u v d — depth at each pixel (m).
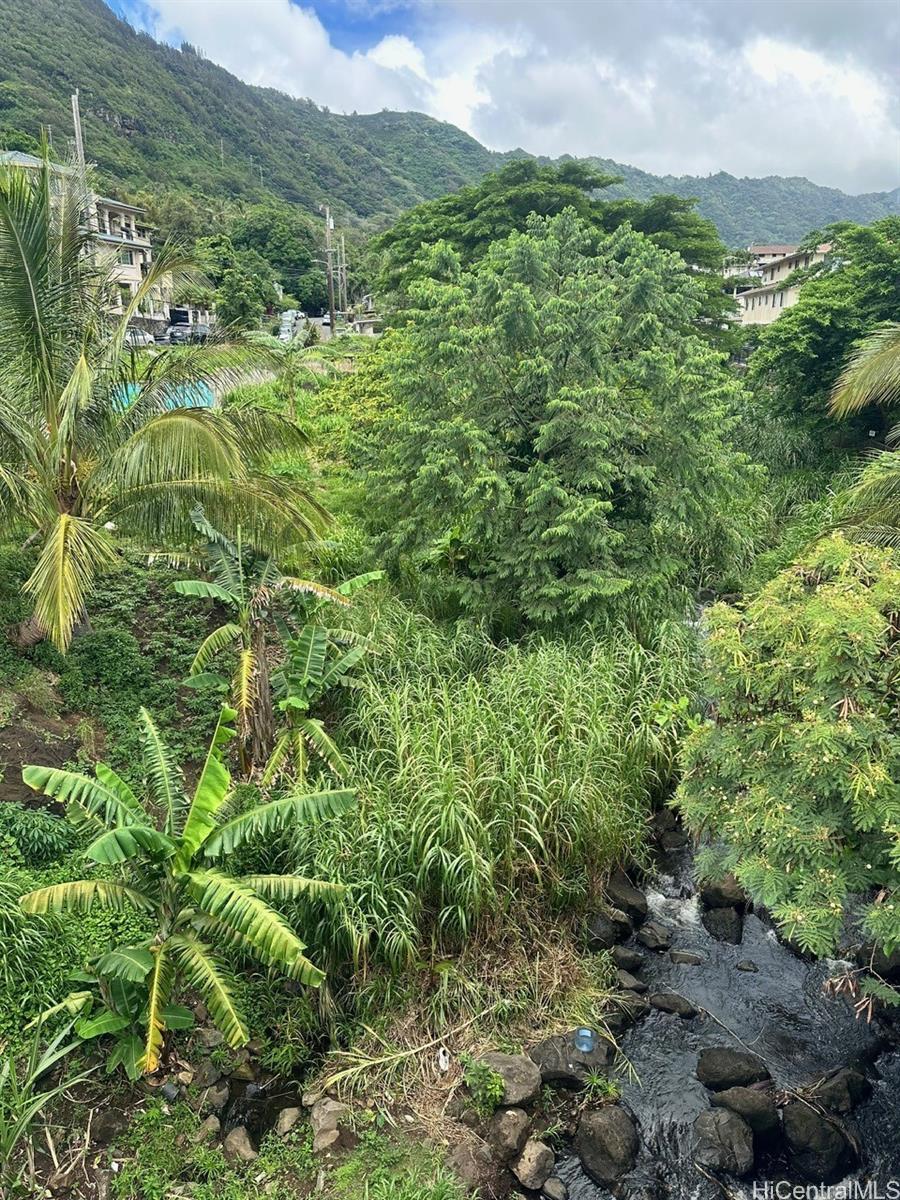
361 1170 5.48
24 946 5.95
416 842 7.00
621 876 8.44
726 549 14.43
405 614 11.59
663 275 12.11
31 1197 5.05
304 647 9.07
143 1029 5.79
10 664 9.29
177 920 5.91
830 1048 6.68
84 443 9.26
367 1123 5.81
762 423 22.45
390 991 6.61
